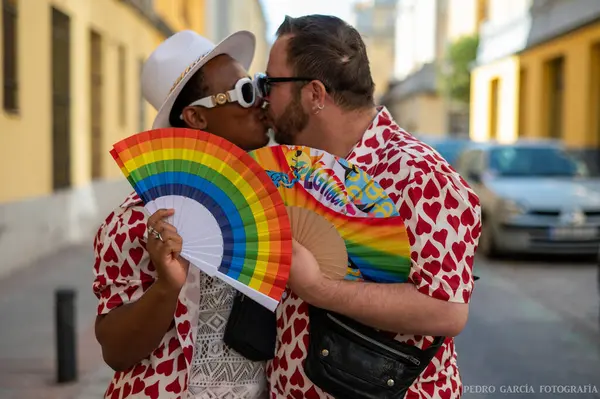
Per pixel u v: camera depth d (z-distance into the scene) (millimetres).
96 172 12961
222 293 1806
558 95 18391
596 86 15734
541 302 6898
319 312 1733
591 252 8812
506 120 21688
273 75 1806
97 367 4918
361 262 1679
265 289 1601
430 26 39188
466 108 35500
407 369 1719
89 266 8781
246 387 1827
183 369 1773
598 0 14781
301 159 1673
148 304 1622
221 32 35875
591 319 6242
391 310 1620
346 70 1759
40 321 6156
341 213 1646
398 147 1728
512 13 21109
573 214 8711
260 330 1803
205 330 1809
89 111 12070
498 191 9250
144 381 1761
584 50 15930
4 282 7781
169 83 2033
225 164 1599
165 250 1570
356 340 1715
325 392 1752
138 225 1715
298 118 1805
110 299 1722
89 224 11820
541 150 10477
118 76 14383
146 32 17609
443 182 1648
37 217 9094
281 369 1808
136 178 1610
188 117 1949
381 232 1636
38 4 9031
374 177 1731
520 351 5293
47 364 4980
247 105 1889
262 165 1682
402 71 52094
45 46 9359
